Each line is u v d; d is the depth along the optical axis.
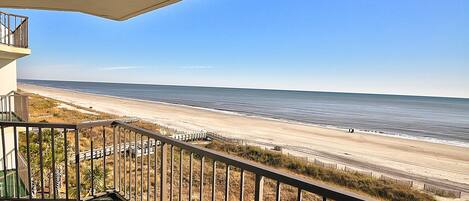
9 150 6.66
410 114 62.69
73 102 51.53
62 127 2.63
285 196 8.98
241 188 1.53
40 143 2.72
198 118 38.72
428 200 11.59
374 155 20.94
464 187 14.08
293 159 16.97
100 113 37.09
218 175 10.23
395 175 15.68
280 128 33.03
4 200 2.68
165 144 2.26
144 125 27.59
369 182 13.24
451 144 27.31
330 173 14.42
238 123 35.62
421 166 18.12
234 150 19.58
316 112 59.59
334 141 26.28
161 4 2.67
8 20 6.63
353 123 43.09
